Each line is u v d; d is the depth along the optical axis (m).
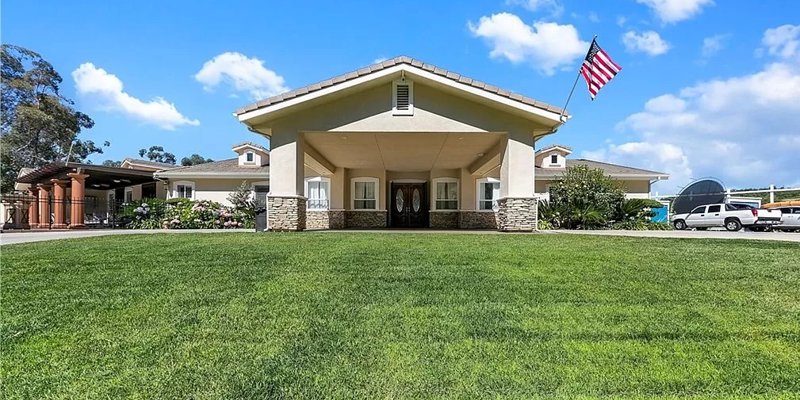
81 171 19.17
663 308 3.87
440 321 3.53
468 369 2.68
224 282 4.82
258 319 3.59
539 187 22.48
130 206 19.61
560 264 5.78
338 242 8.36
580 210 17.05
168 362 2.79
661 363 2.78
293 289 4.52
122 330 3.35
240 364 2.75
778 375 2.63
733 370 2.70
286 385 2.47
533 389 2.44
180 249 7.29
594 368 2.71
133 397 2.35
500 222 13.11
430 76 11.68
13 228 19.69
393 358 2.84
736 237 10.77
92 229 18.12
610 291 4.41
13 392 2.41
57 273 5.31
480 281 4.84
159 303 4.02
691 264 5.76
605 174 22.39
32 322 3.52
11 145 34.28
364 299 4.15
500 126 12.33
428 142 14.25
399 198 21.14
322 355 2.88
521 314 3.71
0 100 34.69
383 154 16.70
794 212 21.30
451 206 20.38
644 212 18.06
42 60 37.00
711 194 25.12
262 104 11.60
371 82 11.86
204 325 3.46
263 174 21.62
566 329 3.36
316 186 19.64
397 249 7.25
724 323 3.50
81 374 2.62
